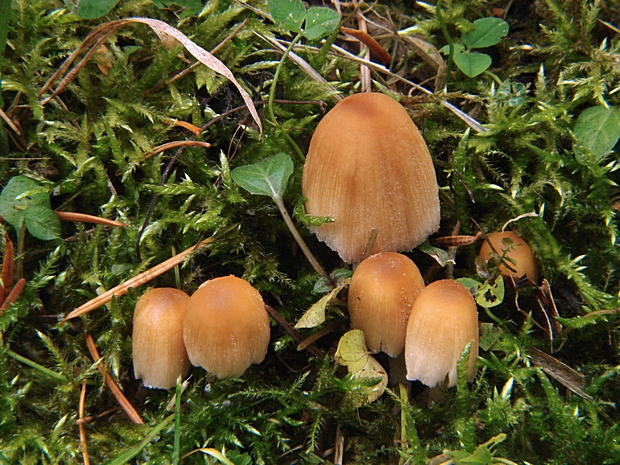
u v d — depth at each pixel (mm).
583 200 185
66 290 177
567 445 159
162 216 182
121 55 187
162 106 188
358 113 165
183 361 162
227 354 157
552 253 180
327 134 167
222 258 184
